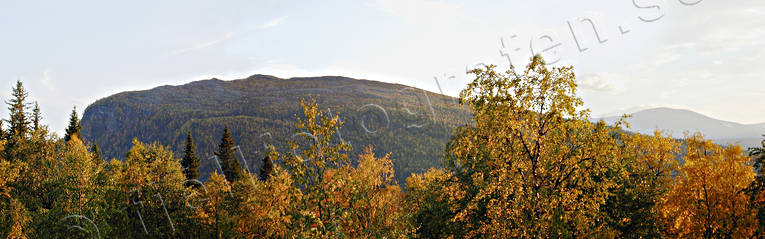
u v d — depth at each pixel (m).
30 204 25.50
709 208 14.71
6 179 26.48
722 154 15.42
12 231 20.61
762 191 14.22
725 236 14.30
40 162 29.06
